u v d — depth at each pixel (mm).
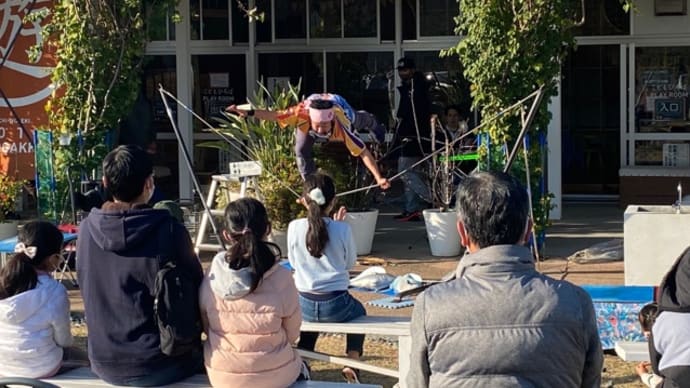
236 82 13234
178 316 4410
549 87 8930
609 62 13000
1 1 10617
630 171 12266
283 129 9453
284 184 8977
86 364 5164
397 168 12266
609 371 6113
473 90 9008
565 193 13406
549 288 3043
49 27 9352
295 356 4711
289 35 13320
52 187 9344
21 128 10430
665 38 12695
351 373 5836
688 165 12773
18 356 4832
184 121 12570
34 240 4957
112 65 9383
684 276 4090
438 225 9266
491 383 2980
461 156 9344
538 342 2965
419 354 3098
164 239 4523
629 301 6285
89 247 4574
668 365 4059
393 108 13180
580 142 13281
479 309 3016
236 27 13188
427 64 13109
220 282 4508
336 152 9703
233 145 9766
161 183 12898
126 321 4527
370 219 9414
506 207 3078
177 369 4609
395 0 13070
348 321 5754
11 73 10641
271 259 4539
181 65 12492
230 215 4641
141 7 9414
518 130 8922
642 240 6184
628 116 12914
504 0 8797
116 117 9477
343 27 13227
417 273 8633
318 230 5723
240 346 4492
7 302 4836
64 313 4941
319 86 13328
